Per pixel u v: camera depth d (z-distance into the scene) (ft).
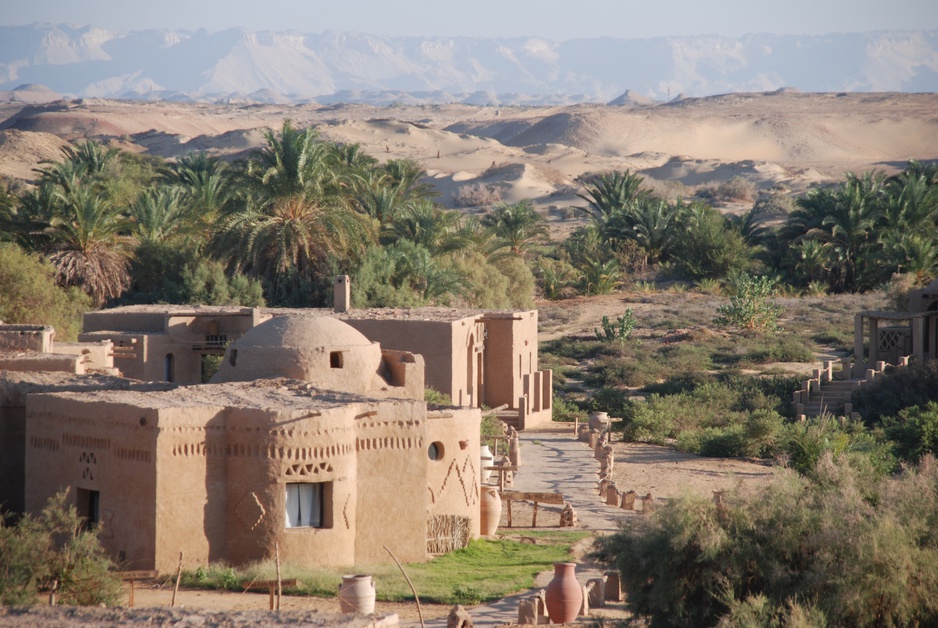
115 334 260.42
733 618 101.40
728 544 107.65
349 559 143.33
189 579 131.34
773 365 386.93
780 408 311.06
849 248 569.23
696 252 612.29
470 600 129.08
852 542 104.68
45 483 147.33
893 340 342.23
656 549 109.19
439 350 267.59
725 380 351.46
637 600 111.65
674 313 506.89
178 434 135.44
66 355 184.14
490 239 487.61
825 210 577.02
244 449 138.21
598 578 138.21
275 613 88.02
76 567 115.75
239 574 132.46
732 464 247.91
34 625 84.43
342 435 140.97
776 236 611.88
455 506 162.61
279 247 381.81
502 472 196.95
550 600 121.49
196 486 136.67
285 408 139.95
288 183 378.32
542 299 568.00
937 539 109.91
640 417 287.89
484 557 157.28
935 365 307.99
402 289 380.17
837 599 102.58
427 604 127.13
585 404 341.62
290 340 183.11
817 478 123.24
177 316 269.03
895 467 234.58
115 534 138.10
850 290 574.15
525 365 319.06
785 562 108.06
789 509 110.63
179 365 269.85
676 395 326.24
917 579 104.99
